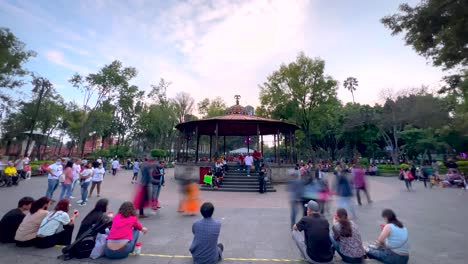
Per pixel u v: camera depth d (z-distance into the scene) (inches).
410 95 1398.9
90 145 2662.4
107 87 1396.4
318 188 275.1
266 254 187.3
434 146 1421.0
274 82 1414.9
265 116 1565.0
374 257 166.4
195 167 736.3
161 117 1887.3
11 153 1499.8
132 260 167.5
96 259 165.8
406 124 1563.7
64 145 2532.0
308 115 1398.9
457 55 406.3
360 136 1625.2
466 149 1286.9
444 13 361.7
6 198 394.6
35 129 1539.1
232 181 636.7
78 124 1795.0
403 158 1798.7
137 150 2485.2
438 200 472.7
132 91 1435.8
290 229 260.2
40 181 647.1
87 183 374.6
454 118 1187.3
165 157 1806.1
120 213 173.9
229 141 2539.4
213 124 873.5
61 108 1684.3
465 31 354.0
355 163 447.8
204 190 596.1
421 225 286.5
